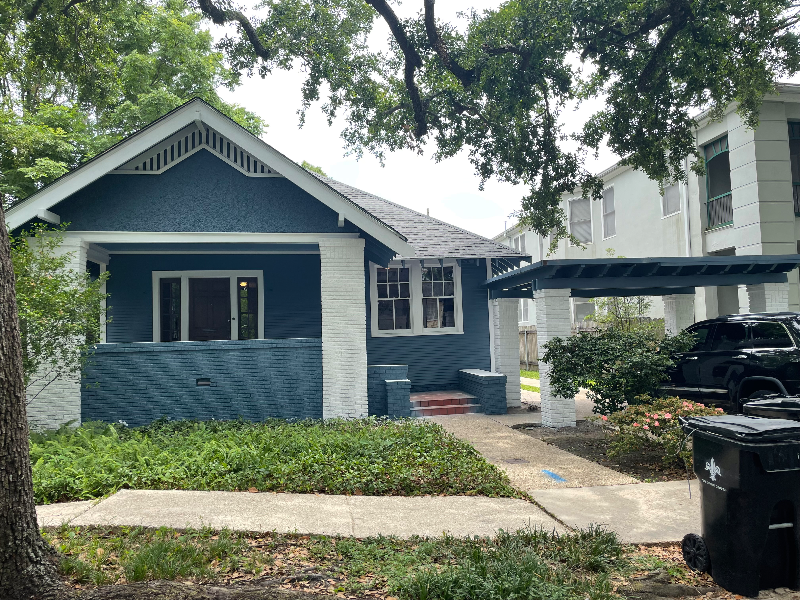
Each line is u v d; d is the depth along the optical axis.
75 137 20.23
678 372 10.73
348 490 6.72
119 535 5.12
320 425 10.46
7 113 17.75
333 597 3.54
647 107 14.11
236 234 11.12
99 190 10.87
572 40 12.92
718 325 10.35
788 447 4.29
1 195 3.67
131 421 10.52
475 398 13.80
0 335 3.54
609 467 8.27
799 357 8.82
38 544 3.64
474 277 15.38
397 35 13.72
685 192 18.42
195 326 13.81
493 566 4.32
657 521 5.82
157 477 6.92
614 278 11.23
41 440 8.92
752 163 15.62
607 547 4.95
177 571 4.20
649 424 7.93
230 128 10.63
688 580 4.61
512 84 12.95
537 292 11.52
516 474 7.81
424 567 4.50
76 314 9.27
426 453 8.23
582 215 24.83
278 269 14.11
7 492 3.49
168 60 22.92
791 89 15.24
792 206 15.57
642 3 12.64
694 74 12.91
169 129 10.48
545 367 11.49
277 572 4.40
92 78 15.60
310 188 10.83
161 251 13.41
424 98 15.74
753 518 4.32
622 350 10.25
